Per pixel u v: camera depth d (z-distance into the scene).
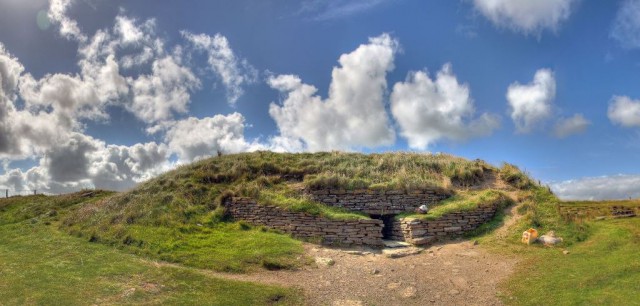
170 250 16.19
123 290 11.88
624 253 14.39
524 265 14.66
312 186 22.02
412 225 18.41
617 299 11.16
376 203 21.06
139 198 22.03
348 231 18.39
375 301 12.46
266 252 16.20
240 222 19.86
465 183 23.09
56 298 11.08
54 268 13.55
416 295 12.84
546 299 11.82
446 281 13.84
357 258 16.38
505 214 20.22
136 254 15.80
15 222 24.30
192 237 17.83
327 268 15.16
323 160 25.81
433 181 22.25
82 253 15.45
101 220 20.05
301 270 14.90
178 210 20.30
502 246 17.05
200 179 23.84
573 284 12.45
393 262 15.90
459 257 16.16
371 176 23.12
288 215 19.53
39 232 19.50
